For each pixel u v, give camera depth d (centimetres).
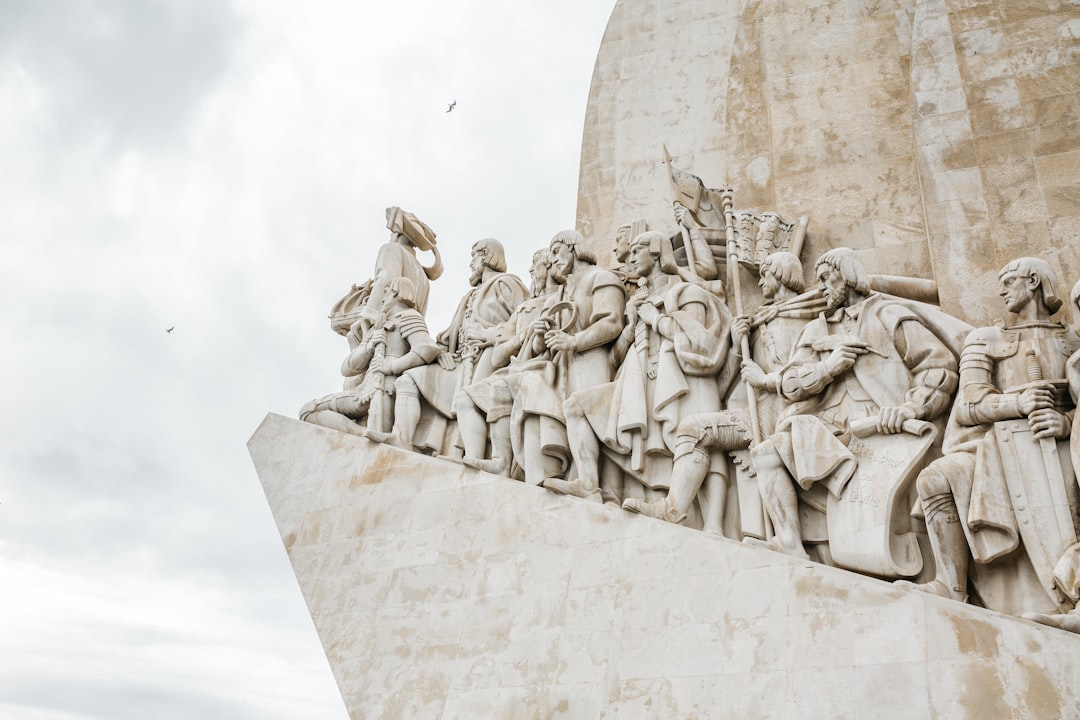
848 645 755
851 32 1219
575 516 923
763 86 1226
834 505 855
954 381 862
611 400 990
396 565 995
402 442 1109
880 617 754
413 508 1022
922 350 878
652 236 1070
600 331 1036
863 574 827
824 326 936
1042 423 784
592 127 1410
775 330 966
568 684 847
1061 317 920
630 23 1465
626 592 862
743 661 786
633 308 1048
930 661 723
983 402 818
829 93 1191
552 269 1145
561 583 898
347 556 1028
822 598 781
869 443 862
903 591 755
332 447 1117
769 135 1192
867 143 1144
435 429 1133
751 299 1051
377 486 1059
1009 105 1026
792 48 1235
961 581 784
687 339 977
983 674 703
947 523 796
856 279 931
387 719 909
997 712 689
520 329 1123
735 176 1184
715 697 783
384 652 948
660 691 805
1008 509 776
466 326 1191
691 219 1131
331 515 1066
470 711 877
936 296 973
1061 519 759
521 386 1030
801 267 1027
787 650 774
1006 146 1009
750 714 765
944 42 1077
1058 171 982
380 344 1193
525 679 867
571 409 988
